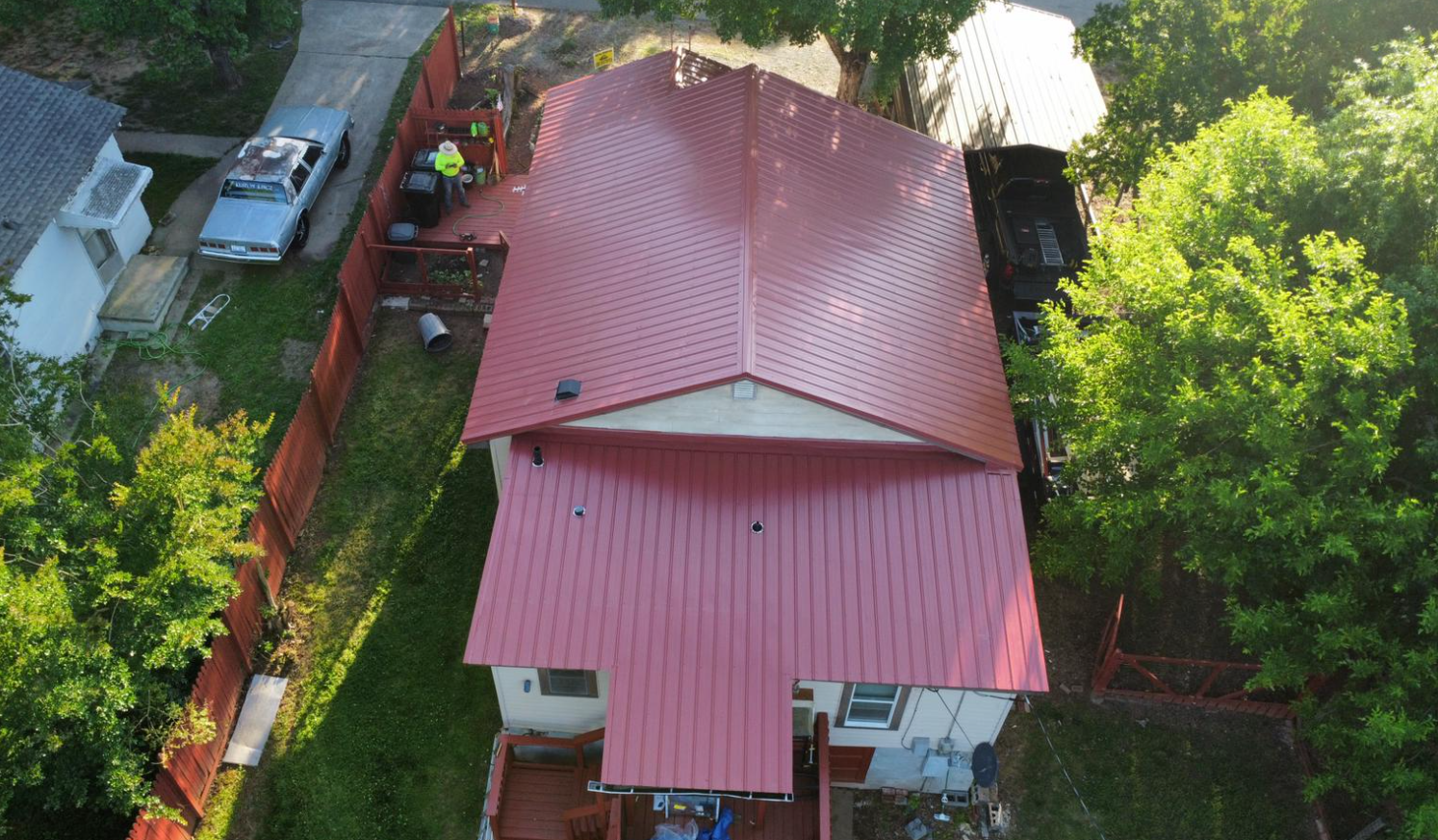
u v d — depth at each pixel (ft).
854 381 59.82
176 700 57.52
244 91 105.70
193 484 53.67
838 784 62.90
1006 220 84.53
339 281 77.30
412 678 65.72
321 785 61.11
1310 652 54.54
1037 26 103.30
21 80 81.76
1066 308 80.53
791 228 67.72
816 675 53.06
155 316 83.20
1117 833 60.90
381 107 105.50
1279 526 51.11
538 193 76.23
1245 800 62.18
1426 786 50.08
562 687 57.57
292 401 79.61
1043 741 64.28
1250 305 55.62
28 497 49.14
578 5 122.21
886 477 59.98
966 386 63.57
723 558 56.59
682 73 84.07
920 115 92.73
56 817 57.21
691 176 72.23
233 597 59.41
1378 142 59.26
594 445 60.90
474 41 115.65
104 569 50.29
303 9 117.29
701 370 57.72
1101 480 62.28
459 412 79.82
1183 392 54.65
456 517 73.72
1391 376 55.26
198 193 94.58
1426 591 51.70
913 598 55.47
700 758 50.83
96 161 82.07
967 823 61.36
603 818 58.34
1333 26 75.87
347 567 70.69
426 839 59.57
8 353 60.80
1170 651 68.64
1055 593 70.95
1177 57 78.28
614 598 55.11
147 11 92.12
